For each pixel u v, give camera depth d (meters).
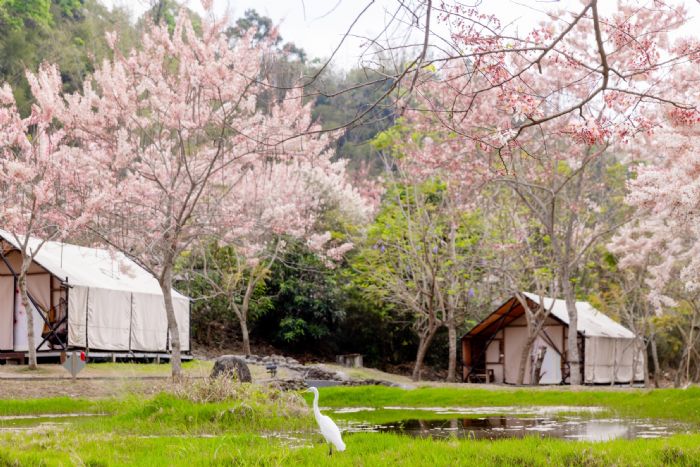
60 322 27.56
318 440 12.03
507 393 22.92
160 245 24.83
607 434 13.23
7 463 8.88
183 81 23.81
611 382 36.22
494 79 9.45
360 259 36.75
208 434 13.15
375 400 22.34
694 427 14.49
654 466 8.84
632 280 35.28
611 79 23.05
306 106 25.89
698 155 19.31
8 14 53.09
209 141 26.64
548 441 10.65
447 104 24.55
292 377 29.55
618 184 31.22
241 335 42.59
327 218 41.22
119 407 17.75
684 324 37.38
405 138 29.69
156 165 26.67
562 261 27.59
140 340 30.28
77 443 10.75
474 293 34.44
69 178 25.33
